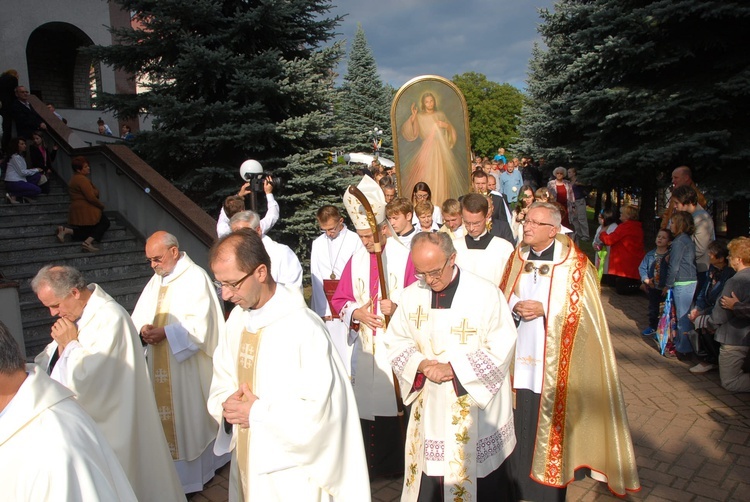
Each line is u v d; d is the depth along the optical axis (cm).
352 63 3444
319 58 1085
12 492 188
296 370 260
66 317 352
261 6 1003
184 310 442
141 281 836
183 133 984
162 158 1041
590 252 1407
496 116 6247
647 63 1102
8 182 889
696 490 416
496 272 464
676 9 998
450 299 342
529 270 427
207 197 1048
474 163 1906
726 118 1082
